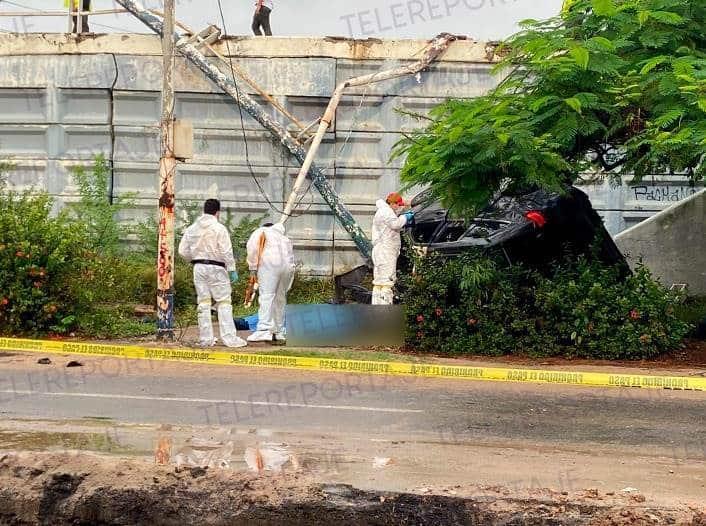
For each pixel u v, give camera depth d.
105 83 18.75
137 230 18.39
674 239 16.92
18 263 13.41
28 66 18.88
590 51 11.44
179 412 8.29
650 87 11.77
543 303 12.62
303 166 17.73
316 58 18.61
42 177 18.94
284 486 5.57
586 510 5.34
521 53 12.20
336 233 18.67
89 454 6.07
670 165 11.66
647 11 11.73
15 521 5.64
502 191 12.58
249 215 18.83
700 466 6.70
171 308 13.12
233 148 18.80
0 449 6.37
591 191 18.64
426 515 5.36
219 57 18.58
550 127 11.84
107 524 5.56
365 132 18.59
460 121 12.07
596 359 12.55
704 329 13.75
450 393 9.75
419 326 12.84
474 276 12.71
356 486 5.60
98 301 14.34
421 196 15.79
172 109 12.70
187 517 5.51
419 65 18.23
